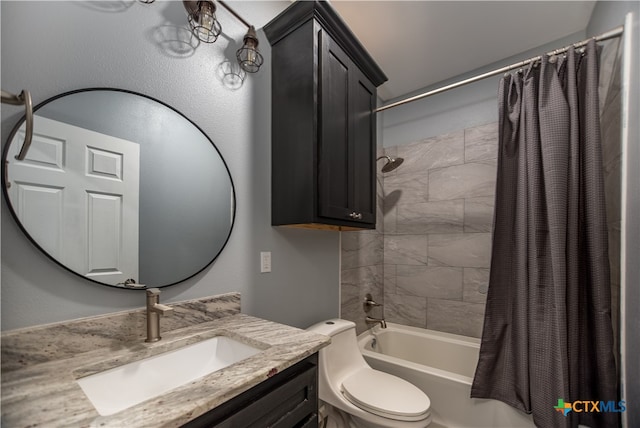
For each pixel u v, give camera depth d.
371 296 2.32
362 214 1.53
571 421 1.24
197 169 1.08
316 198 1.22
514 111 1.59
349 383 1.39
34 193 0.71
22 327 0.67
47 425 0.45
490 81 2.10
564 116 1.38
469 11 1.61
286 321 1.47
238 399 0.62
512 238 1.57
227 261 1.18
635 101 1.06
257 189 1.32
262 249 1.34
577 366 1.30
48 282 0.72
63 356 0.71
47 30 0.74
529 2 1.54
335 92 1.34
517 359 1.46
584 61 1.41
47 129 0.73
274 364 0.68
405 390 1.33
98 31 0.83
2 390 0.57
